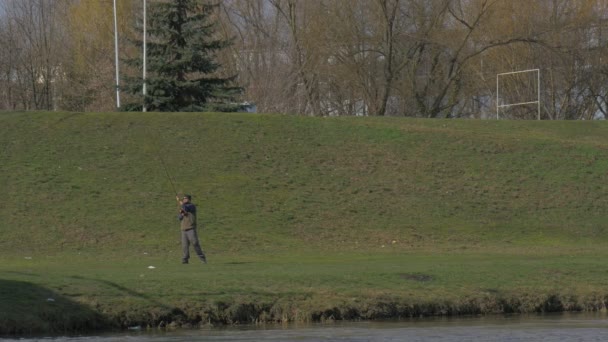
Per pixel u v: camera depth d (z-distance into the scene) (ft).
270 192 532.32
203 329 268.41
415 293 305.94
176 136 597.93
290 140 609.42
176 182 535.60
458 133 645.92
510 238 490.90
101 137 590.55
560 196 552.00
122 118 625.41
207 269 343.87
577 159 605.73
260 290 296.30
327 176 561.43
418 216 515.50
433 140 626.23
